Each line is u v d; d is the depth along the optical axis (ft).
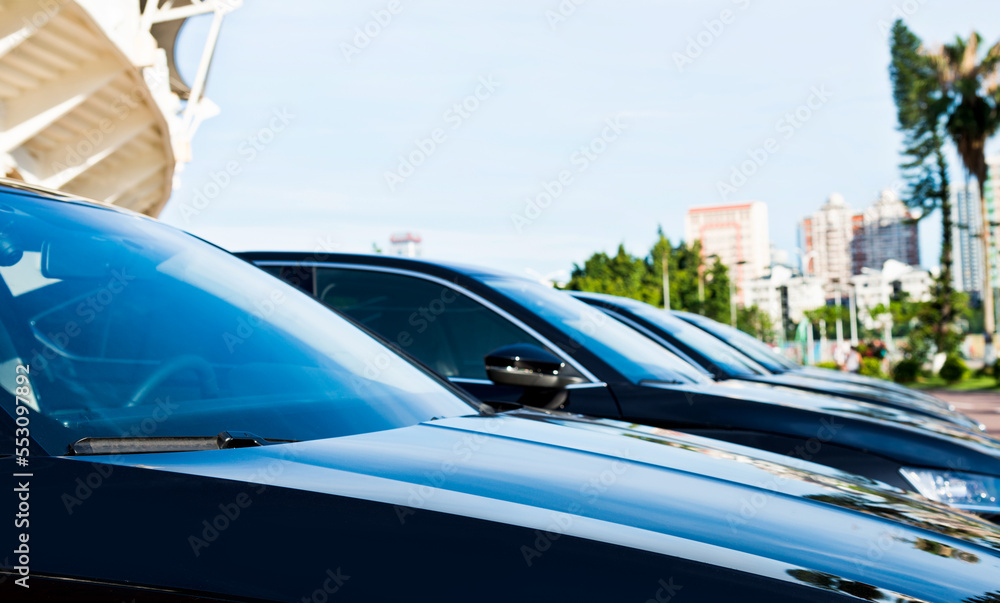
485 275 12.16
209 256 6.47
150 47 51.16
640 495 4.04
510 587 2.88
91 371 4.46
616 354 11.37
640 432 6.43
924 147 138.62
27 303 4.55
